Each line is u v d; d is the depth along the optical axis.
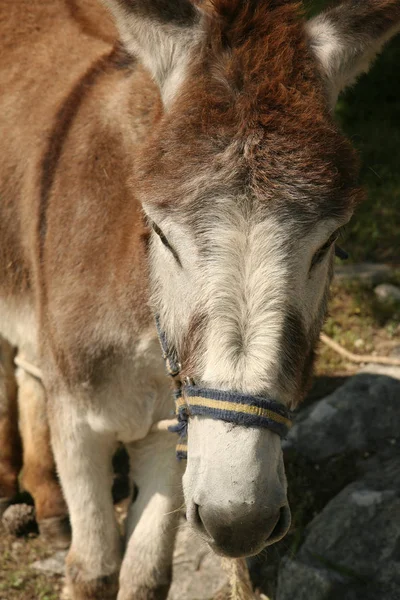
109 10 2.83
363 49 2.85
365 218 7.07
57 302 3.53
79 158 3.56
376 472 4.48
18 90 4.12
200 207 2.41
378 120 8.91
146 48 2.79
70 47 4.12
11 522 4.72
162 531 3.64
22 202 3.90
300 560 4.07
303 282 2.45
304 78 2.58
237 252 2.38
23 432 4.70
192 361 2.44
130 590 3.67
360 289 6.18
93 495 3.67
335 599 3.84
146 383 3.47
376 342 5.76
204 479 2.38
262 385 2.36
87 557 3.70
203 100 2.50
